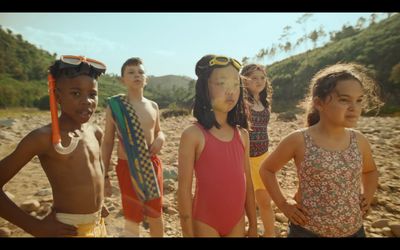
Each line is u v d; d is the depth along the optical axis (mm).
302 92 23672
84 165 1578
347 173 2045
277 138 8875
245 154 2172
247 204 2166
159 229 1512
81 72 1508
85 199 1560
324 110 2113
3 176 1451
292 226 2191
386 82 22516
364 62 27281
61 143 1531
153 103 2658
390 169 5730
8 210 1417
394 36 27859
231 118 2104
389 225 3367
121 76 2572
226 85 1891
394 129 10633
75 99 1512
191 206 1930
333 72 2123
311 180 2086
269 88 3521
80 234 1494
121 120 1692
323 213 2025
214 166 1921
